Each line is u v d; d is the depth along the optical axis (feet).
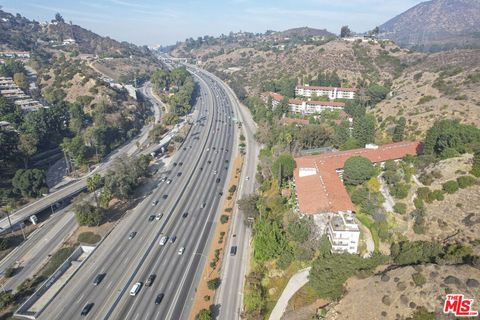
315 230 299.17
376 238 301.02
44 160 513.04
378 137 499.51
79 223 354.74
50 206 391.24
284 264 285.23
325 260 261.24
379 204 332.19
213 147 597.93
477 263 223.51
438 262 238.68
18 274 296.71
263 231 302.86
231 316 251.60
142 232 350.84
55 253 321.52
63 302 260.21
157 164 530.68
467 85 518.37
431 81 589.32
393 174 349.41
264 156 495.41
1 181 419.13
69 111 609.42
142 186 454.81
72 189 432.66
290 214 331.57
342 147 473.26
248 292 261.24
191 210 393.91
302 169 385.09
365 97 645.10
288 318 243.40
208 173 495.00
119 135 613.93
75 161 488.85
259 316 243.60
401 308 217.77
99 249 323.16
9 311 257.34
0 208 375.45
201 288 276.41
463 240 263.29
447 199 300.61
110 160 535.19
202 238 341.00
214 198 422.00
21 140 469.16
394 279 236.22
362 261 260.42
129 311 251.80
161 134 654.53
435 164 337.72
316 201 327.88
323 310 241.55
